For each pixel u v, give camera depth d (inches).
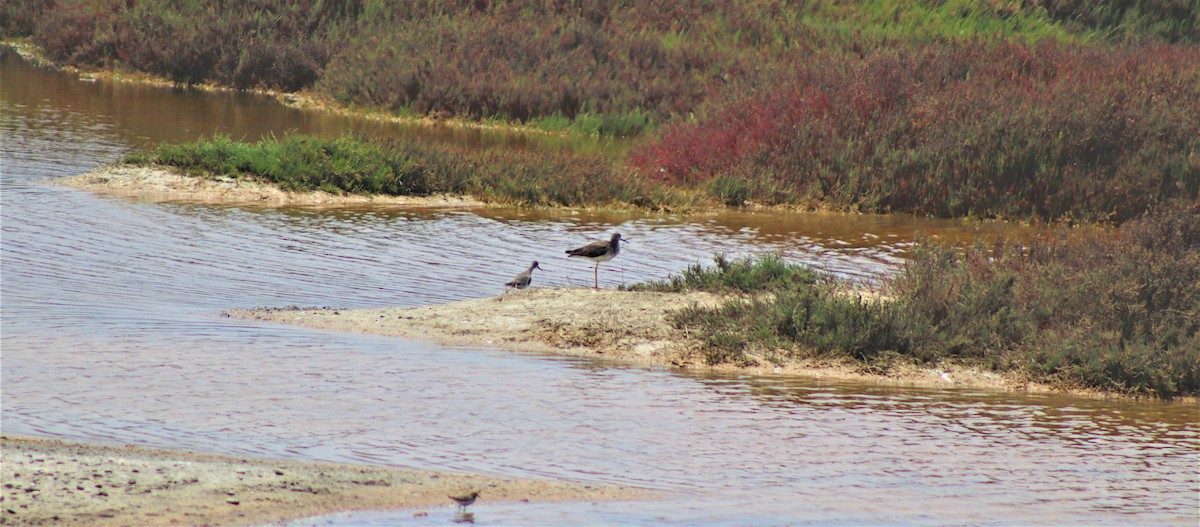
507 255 832.3
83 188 1008.9
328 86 1825.8
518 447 382.9
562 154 1296.8
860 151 1173.7
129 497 304.2
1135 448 414.3
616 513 314.5
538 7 2121.1
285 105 1760.6
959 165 1132.5
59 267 704.4
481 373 490.0
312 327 577.3
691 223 1019.9
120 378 450.0
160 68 1967.3
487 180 1125.7
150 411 403.5
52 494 301.3
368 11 2121.1
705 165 1210.6
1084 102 1192.2
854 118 1221.7
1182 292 585.0
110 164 1097.4
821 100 1256.2
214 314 599.8
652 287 673.6
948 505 336.8
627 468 364.2
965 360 541.0
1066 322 568.7
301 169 1075.9
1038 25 2102.6
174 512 295.0
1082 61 1395.2
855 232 998.4
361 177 1083.9
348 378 468.4
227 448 362.6
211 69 1956.2
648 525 304.8
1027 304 590.6
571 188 1104.8
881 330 553.3
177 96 1782.7
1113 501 347.9
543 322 593.0
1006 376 529.0
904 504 335.9
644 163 1257.4
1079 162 1133.7
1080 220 1081.4
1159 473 382.0
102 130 1365.7
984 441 417.1
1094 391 514.9
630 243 904.3
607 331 576.7
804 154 1182.3
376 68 1795.0
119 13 2114.9
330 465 347.6
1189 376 514.9
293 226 903.1
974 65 1362.0
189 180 1056.2
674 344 558.6
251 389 442.3
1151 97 1245.7
